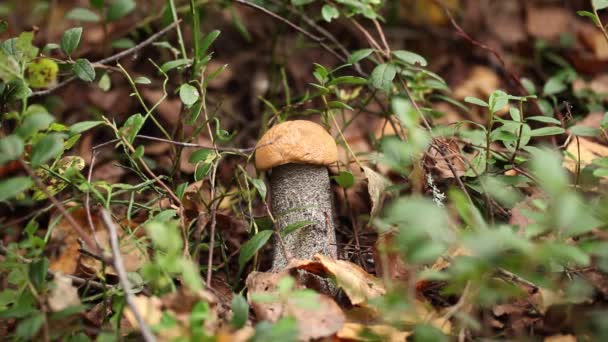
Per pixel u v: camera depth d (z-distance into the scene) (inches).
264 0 32.1
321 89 27.8
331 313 23.9
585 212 22.6
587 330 23.7
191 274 21.9
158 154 31.7
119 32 33.9
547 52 34.8
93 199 27.0
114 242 22.8
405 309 22.7
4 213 29.6
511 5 36.2
